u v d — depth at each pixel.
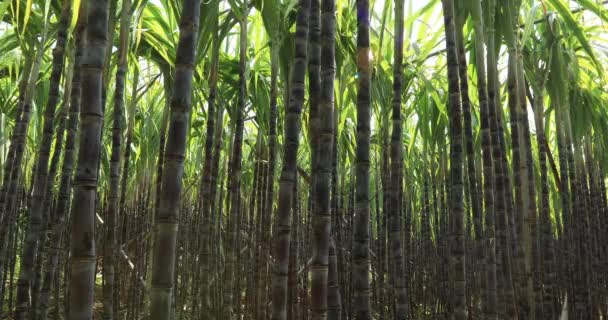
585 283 6.40
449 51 3.24
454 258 3.17
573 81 5.84
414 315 7.88
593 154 7.63
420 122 6.28
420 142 8.96
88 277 1.90
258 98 5.84
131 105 5.19
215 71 4.38
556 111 5.67
